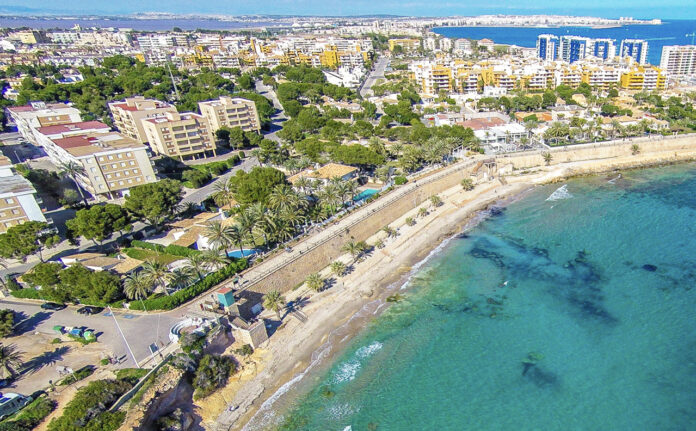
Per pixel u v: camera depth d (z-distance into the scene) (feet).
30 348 229.66
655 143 545.03
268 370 238.27
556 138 561.02
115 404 188.75
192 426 205.98
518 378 226.58
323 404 217.15
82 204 414.00
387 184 451.94
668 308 270.05
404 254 358.43
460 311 281.33
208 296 276.00
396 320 276.62
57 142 462.19
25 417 180.55
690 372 223.10
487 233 385.70
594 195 452.35
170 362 215.31
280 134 581.53
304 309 289.53
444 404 214.07
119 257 326.65
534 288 299.79
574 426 198.80
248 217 309.83
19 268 314.35
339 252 352.49
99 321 252.21
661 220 385.70
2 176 385.70
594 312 271.28
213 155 561.43
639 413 203.00
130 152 428.56
